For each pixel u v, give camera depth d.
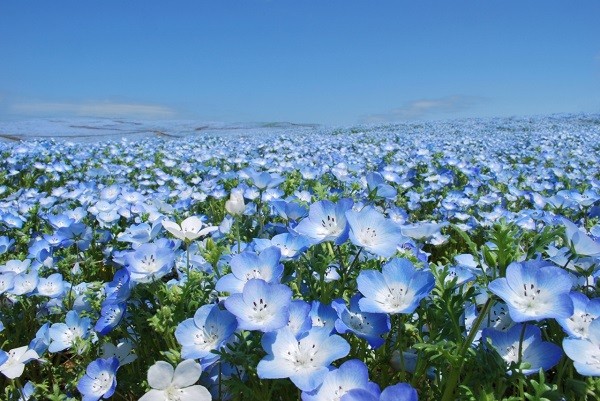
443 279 0.18
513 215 0.46
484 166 0.81
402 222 0.39
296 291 0.22
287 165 0.75
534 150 1.15
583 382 0.16
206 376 0.20
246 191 0.44
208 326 0.18
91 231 0.37
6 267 0.32
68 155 1.04
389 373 0.22
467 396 0.17
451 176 0.66
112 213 0.43
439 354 0.16
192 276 0.22
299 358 0.16
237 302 0.16
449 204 0.51
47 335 0.25
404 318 0.20
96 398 0.20
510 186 0.60
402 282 0.18
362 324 0.19
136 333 0.24
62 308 0.29
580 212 0.44
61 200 0.59
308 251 0.23
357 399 0.14
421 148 0.98
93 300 0.26
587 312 0.17
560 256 0.21
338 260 0.25
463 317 0.19
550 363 0.16
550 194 0.61
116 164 0.97
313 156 1.02
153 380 0.16
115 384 0.19
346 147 1.25
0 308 0.30
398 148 1.08
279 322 0.16
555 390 0.16
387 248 0.19
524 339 0.17
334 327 0.18
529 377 0.18
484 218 0.48
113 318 0.22
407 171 0.70
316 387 0.15
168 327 0.20
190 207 0.54
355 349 0.21
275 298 0.16
